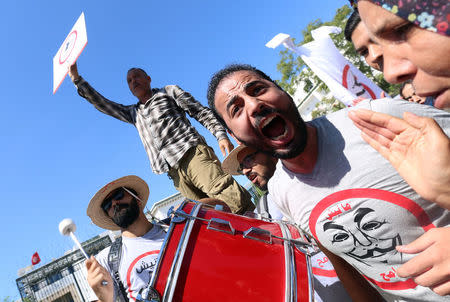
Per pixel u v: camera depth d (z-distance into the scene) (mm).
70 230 2053
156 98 3213
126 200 2686
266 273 1306
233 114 1334
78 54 3188
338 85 3971
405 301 1297
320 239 1361
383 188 1163
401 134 854
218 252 1351
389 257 1241
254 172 2906
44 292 10109
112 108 3518
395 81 711
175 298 1254
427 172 794
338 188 1235
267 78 1350
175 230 1422
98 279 1971
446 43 592
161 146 3152
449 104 711
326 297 1815
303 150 1244
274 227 1543
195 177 3074
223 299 1245
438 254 963
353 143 1194
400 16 610
